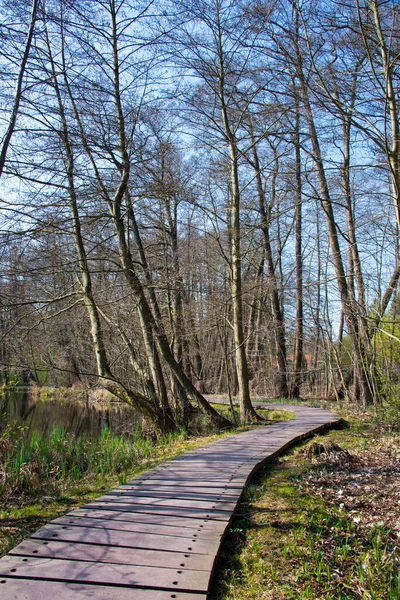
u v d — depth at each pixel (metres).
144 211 12.64
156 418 10.68
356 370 14.22
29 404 20.89
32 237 8.10
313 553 3.90
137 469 6.85
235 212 12.34
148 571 3.30
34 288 10.02
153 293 12.41
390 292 12.07
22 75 6.16
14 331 9.09
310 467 6.76
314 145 12.88
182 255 15.73
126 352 12.73
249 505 5.09
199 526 4.16
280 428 10.02
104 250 11.00
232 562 3.78
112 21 9.27
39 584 3.11
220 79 11.30
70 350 14.62
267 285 17.80
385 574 3.64
